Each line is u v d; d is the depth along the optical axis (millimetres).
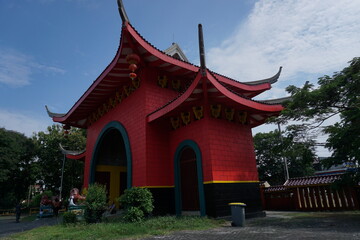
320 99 11367
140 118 14391
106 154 20406
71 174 34562
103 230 8797
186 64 14922
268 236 7156
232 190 11711
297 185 14977
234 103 12359
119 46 13328
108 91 17672
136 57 12898
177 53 18094
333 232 7293
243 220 9445
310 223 9445
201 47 10148
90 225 10570
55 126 35688
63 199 31750
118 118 16953
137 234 8398
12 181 35500
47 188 35938
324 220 10055
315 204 14195
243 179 12422
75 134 33875
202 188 11555
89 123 21984
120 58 13961
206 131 11859
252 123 16047
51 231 10297
